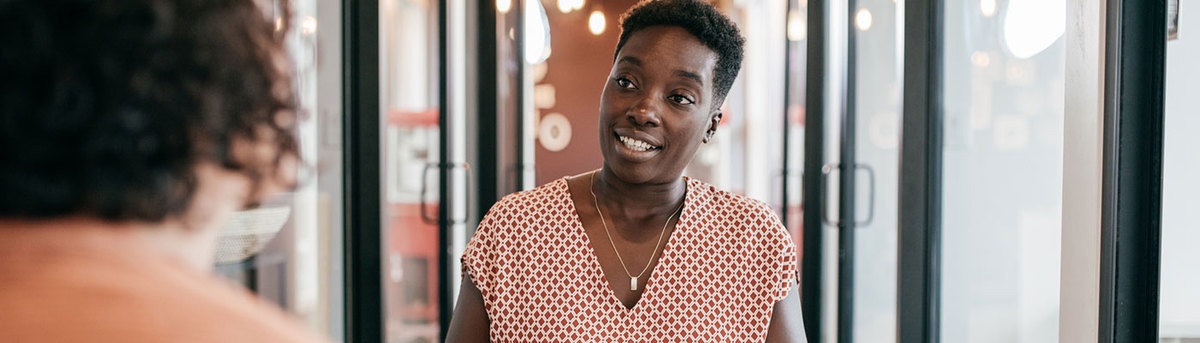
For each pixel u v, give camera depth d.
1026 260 2.39
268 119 0.39
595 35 4.46
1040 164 2.31
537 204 1.17
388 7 3.13
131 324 0.32
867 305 3.26
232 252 2.19
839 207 3.29
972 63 2.68
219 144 0.37
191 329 0.33
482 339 1.18
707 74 1.15
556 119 4.52
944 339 2.94
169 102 0.35
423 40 3.37
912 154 2.92
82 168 0.34
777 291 1.17
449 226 3.43
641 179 1.12
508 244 1.15
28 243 0.34
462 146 3.60
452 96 3.48
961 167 2.79
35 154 0.33
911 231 2.93
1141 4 1.56
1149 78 1.56
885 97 3.16
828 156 3.40
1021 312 2.41
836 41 3.34
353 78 2.99
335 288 2.94
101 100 0.34
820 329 3.47
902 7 2.94
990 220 2.59
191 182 0.36
